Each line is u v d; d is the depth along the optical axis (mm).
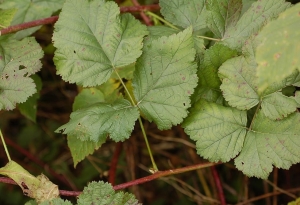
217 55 591
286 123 573
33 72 604
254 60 573
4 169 582
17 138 900
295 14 508
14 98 600
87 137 581
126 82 648
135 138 821
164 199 869
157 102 588
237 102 578
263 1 596
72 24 599
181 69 583
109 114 586
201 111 588
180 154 852
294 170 806
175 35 585
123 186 596
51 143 894
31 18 657
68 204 568
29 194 579
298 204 605
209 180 812
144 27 602
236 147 581
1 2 659
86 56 597
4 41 621
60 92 883
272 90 571
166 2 629
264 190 791
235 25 604
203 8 623
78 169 894
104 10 599
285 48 505
